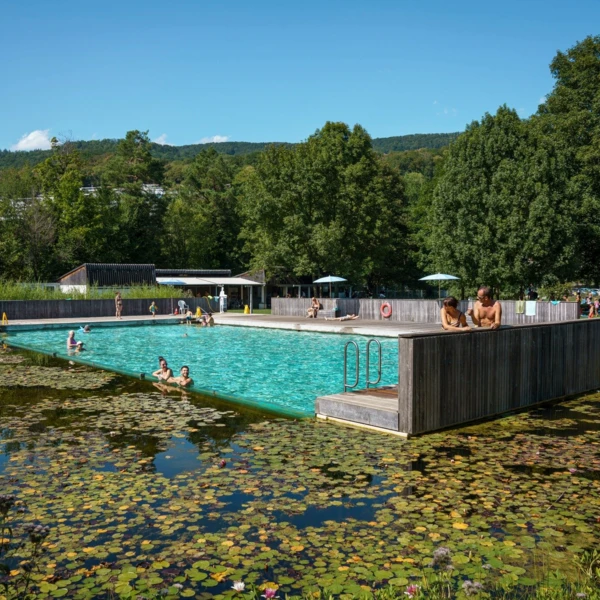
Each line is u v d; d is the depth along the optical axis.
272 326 26.67
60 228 53.91
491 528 4.86
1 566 3.39
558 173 32.78
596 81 35.81
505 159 33.28
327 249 40.22
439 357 8.27
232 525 4.91
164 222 63.22
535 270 32.97
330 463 6.68
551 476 6.21
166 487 5.84
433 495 5.64
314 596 3.76
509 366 9.50
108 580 4.00
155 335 24.78
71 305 32.22
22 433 8.09
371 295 57.47
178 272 49.84
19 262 49.81
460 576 4.04
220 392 11.70
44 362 16.11
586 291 44.94
